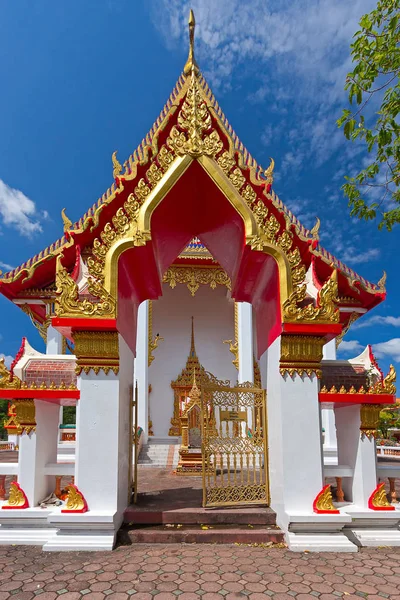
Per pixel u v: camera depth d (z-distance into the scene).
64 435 15.65
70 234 7.10
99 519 5.60
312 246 8.09
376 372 7.16
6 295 10.79
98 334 6.22
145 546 5.74
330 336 6.73
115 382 6.18
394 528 6.35
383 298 10.70
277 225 6.74
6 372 6.36
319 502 6.01
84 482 5.88
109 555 5.38
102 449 5.98
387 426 27.75
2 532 6.01
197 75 7.44
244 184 6.75
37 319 13.88
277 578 4.73
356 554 5.60
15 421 6.51
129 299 7.47
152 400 21.50
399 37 5.61
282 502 6.11
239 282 8.04
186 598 4.23
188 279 19.48
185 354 22.22
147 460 15.68
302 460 6.20
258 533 5.97
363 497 6.54
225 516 6.34
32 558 5.29
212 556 5.38
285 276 6.54
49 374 6.95
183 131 6.86
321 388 6.76
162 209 6.78
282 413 6.33
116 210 6.95
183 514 6.32
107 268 6.29
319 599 4.25
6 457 14.67
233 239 7.46
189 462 12.07
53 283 11.00
